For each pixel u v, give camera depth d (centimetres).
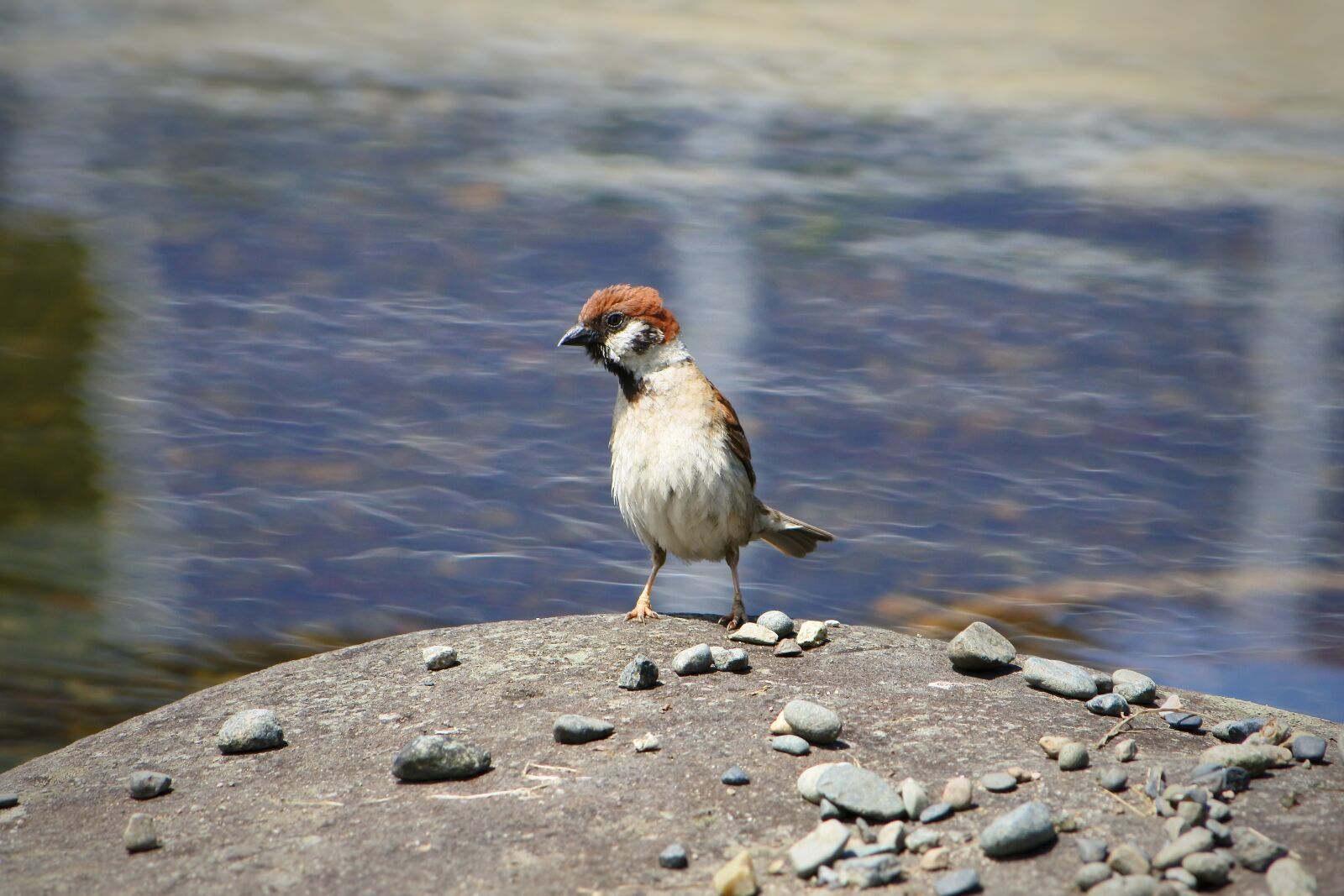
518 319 1825
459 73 3416
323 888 511
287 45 3703
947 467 1442
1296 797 553
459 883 509
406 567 1239
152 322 1781
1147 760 591
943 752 600
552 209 2316
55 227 2162
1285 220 2394
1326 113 3195
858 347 1755
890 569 1262
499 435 1507
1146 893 470
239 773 621
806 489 1398
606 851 527
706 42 3788
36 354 1659
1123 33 4000
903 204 2433
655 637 774
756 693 673
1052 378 1678
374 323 1800
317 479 1389
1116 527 1315
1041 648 1112
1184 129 3053
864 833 534
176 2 4269
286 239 2131
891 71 3494
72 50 3550
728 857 522
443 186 2448
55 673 1038
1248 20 4169
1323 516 1325
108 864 541
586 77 3412
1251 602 1173
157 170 2523
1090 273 2070
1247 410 1596
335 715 679
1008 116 3117
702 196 2423
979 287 2000
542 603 1197
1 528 1245
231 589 1181
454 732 643
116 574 1197
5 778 646
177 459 1412
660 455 789
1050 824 517
